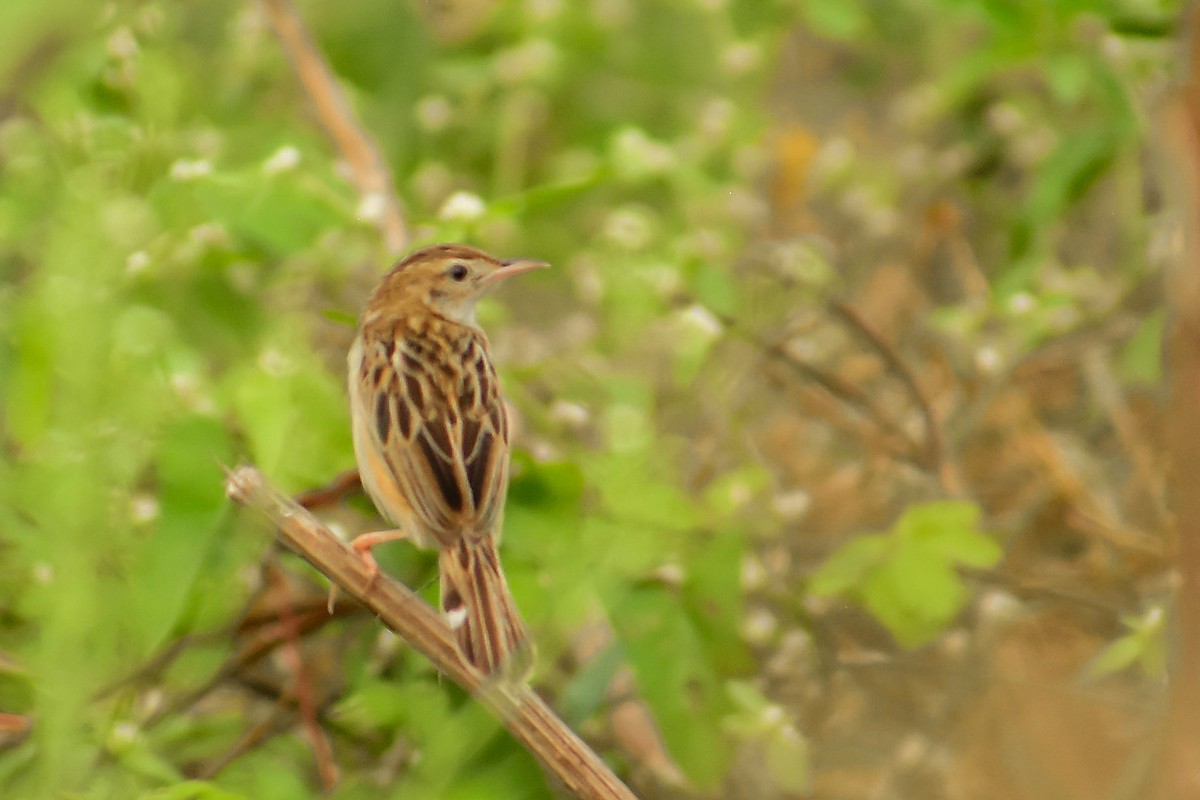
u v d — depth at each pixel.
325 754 9.98
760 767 11.73
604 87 15.02
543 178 14.89
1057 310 13.27
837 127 16.41
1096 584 12.77
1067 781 12.09
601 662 9.87
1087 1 12.02
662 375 12.06
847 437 14.04
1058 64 12.25
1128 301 13.75
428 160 14.41
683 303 11.82
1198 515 8.74
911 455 13.05
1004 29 12.31
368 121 14.14
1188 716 8.81
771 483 11.83
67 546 8.80
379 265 10.92
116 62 10.84
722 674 10.17
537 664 9.45
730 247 13.16
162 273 10.38
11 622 10.11
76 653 8.76
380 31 14.61
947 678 12.34
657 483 9.92
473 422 8.79
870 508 13.24
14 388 9.19
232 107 13.34
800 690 11.95
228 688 11.20
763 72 15.11
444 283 9.55
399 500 8.63
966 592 11.65
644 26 15.21
